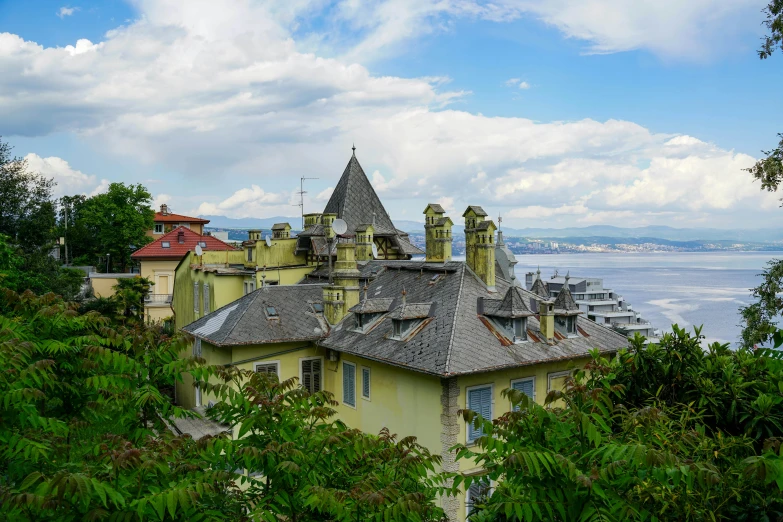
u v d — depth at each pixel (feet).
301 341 87.61
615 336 87.35
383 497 25.80
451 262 91.15
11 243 145.59
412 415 72.64
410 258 128.47
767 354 35.81
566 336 81.82
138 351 31.12
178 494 21.86
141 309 178.70
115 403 29.45
